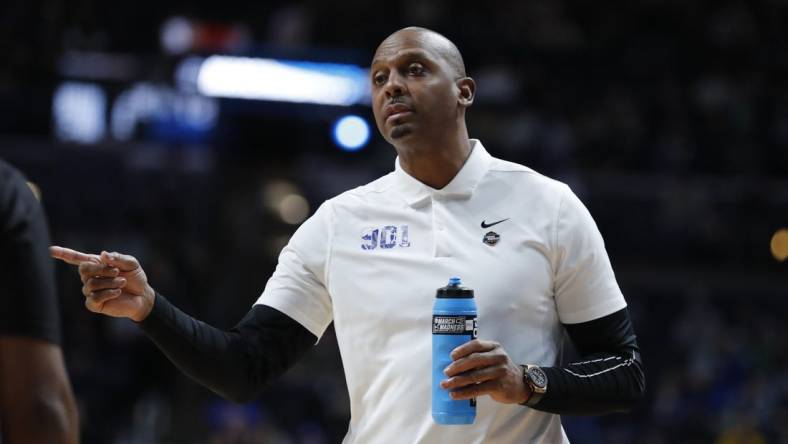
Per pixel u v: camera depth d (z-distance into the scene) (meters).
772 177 47.69
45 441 7.28
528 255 10.80
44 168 39.59
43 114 39.78
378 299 10.82
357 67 40.16
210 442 31.52
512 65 48.50
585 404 10.30
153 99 39.94
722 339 42.12
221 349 10.77
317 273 11.33
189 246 39.75
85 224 39.69
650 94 49.38
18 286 7.39
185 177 40.22
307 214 40.62
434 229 10.94
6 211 7.46
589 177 44.41
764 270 44.84
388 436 10.55
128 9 44.16
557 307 11.03
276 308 11.27
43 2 41.50
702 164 47.31
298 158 40.34
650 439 37.09
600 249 11.05
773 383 38.66
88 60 40.12
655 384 42.00
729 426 36.50
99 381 35.53
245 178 40.44
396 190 11.30
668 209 44.56
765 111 49.47
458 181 11.10
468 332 9.88
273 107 39.91
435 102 11.00
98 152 39.81
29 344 7.35
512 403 9.96
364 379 10.89
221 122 40.09
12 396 7.30
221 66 39.69
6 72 39.78
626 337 10.95
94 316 37.88
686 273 44.56
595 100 48.59
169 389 35.81
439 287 10.66
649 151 47.06
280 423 35.22
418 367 10.48
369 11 47.03
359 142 40.19
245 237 39.97
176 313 10.62
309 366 38.03
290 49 40.06
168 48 40.50
